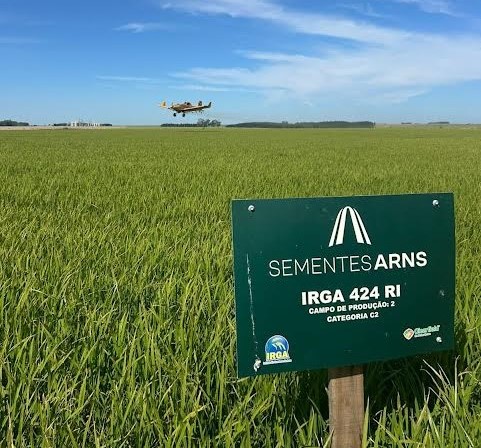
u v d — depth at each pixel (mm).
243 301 2117
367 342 2268
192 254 5012
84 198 9812
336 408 2314
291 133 85938
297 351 2180
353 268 2238
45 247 5535
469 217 7883
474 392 2729
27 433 2420
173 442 2240
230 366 2863
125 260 4922
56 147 35531
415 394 2701
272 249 2139
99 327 3250
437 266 2373
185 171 16469
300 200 2162
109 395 2645
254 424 2496
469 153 30641
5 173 15258
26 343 2955
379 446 2375
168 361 2871
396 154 29422
